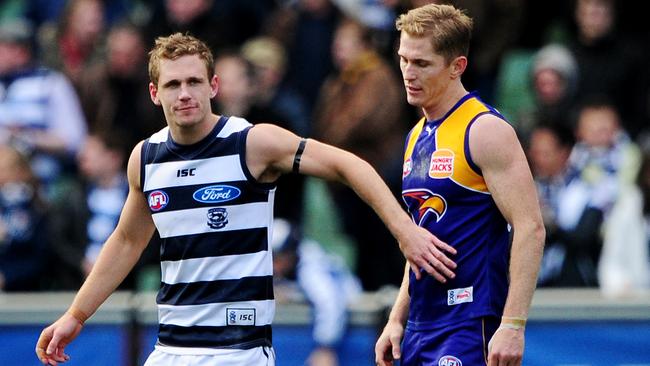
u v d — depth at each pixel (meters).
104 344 27.39
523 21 36.31
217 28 35.84
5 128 34.56
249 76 32.53
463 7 33.91
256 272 18.00
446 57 17.12
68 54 36.81
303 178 31.05
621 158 31.00
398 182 31.97
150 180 18.31
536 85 33.59
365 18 35.38
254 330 18.00
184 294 18.16
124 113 35.09
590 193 30.31
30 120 34.66
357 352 27.50
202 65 17.86
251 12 37.25
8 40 34.56
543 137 30.64
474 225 17.17
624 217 29.86
